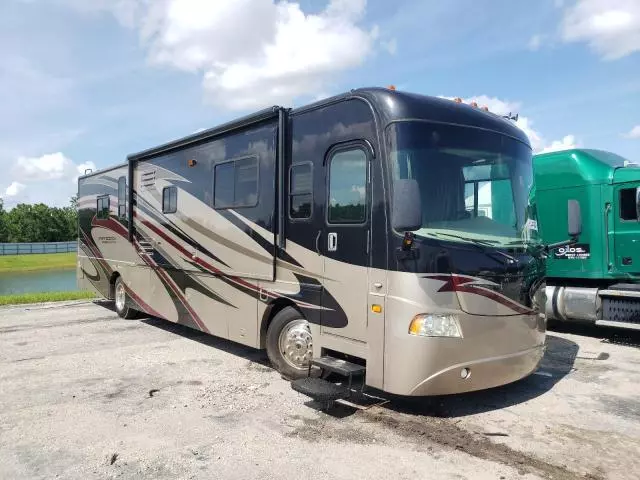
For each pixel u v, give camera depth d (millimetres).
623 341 8984
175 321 8617
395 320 4832
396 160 4969
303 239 5926
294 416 5223
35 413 5340
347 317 5348
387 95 5172
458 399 5734
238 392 5957
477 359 4922
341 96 5562
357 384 6066
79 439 4695
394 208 4676
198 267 7871
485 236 5238
